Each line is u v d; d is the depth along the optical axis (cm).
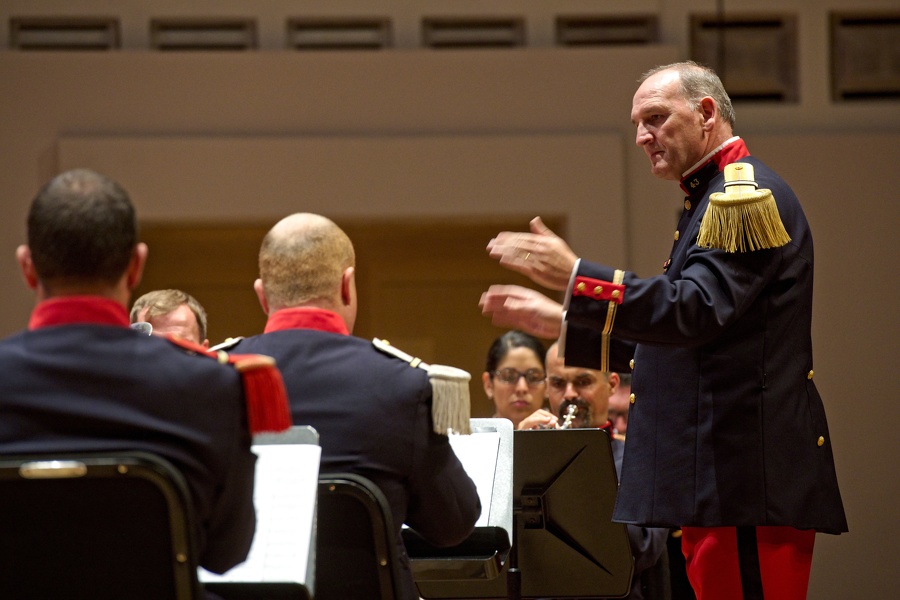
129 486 408
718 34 1692
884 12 1692
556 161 1648
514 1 1688
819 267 1648
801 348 632
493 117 1661
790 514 605
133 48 1659
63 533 416
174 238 1703
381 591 530
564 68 1662
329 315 592
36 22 1656
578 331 619
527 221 1694
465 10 1684
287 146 1633
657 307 584
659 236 1659
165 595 422
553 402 1057
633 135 1664
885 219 1650
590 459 792
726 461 613
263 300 622
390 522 526
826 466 630
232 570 476
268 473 500
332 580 537
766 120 1688
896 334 1638
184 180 1619
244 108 1639
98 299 452
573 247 1650
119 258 452
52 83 1619
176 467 434
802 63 1692
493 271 1755
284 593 481
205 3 1662
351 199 1638
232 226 1677
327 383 565
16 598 423
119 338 447
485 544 667
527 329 607
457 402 570
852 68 1694
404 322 1744
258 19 1672
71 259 444
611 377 1142
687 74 677
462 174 1645
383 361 576
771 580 617
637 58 1661
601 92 1662
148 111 1628
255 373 461
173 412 440
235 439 456
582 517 801
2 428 427
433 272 1748
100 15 1653
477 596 815
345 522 534
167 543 416
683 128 666
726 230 597
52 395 431
